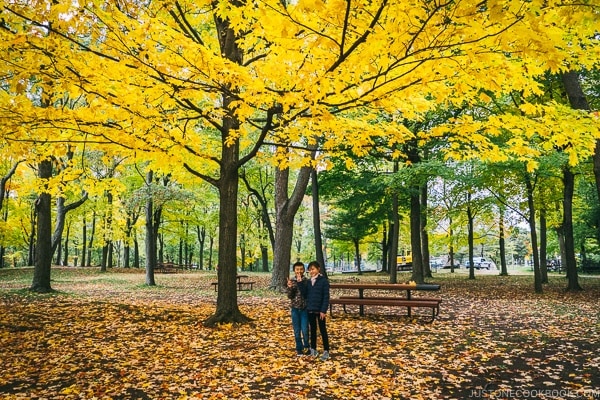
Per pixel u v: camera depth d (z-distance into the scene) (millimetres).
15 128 5609
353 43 4121
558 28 3943
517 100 12742
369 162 19031
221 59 4570
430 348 6551
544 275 20625
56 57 4762
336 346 6723
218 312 8414
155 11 5574
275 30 3900
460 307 11438
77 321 8820
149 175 19547
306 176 15211
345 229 32156
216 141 11828
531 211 15727
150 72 5043
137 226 30734
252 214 33875
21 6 4371
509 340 7105
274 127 6766
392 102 5387
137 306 11094
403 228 35156
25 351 6406
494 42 3758
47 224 14609
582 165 14789
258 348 6500
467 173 15828
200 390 4703
